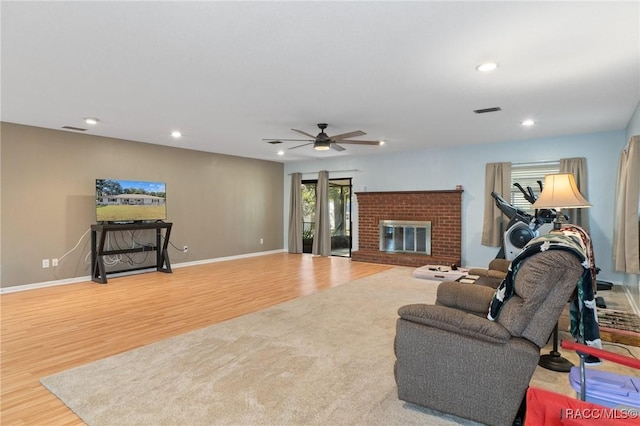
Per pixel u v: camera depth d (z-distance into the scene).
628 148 4.03
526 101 3.87
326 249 8.34
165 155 6.69
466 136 5.81
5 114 4.41
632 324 3.53
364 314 3.92
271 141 6.18
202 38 2.42
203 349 2.99
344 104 3.98
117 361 2.77
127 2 1.97
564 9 2.05
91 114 4.41
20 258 5.02
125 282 5.56
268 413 2.08
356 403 2.18
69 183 5.48
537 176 6.04
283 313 3.96
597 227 5.50
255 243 8.52
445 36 2.39
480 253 6.59
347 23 2.21
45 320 3.75
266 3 1.99
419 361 2.04
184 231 7.04
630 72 3.03
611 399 1.62
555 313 1.79
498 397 1.84
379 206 7.66
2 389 2.36
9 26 2.24
